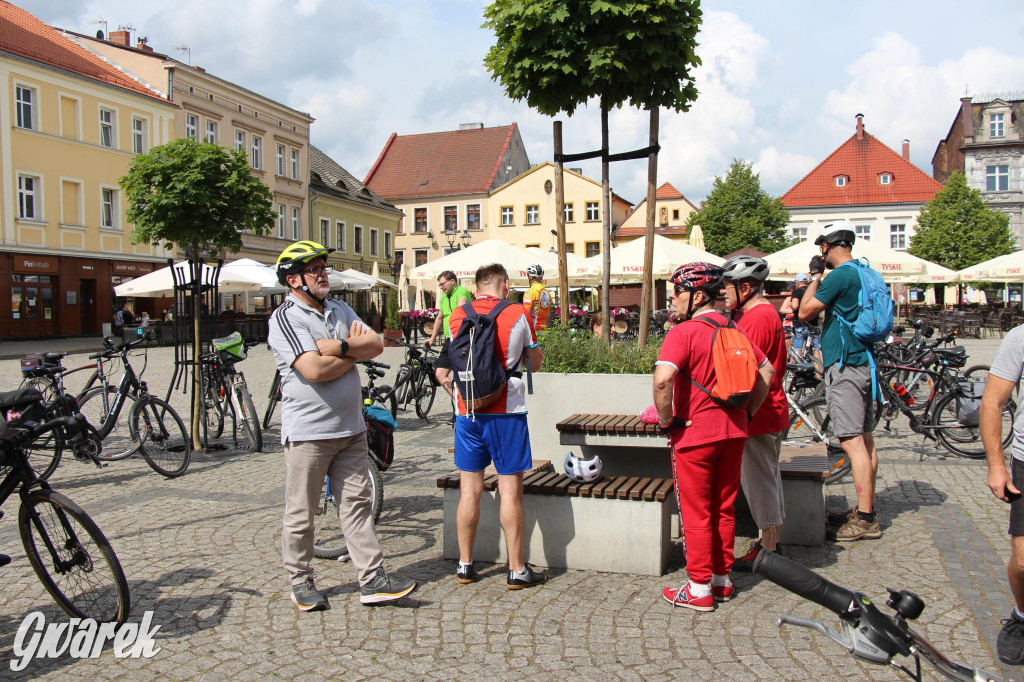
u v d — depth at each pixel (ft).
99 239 110.11
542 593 14.66
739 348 13.34
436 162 220.23
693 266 13.83
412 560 16.60
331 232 160.15
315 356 13.53
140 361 63.98
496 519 16.33
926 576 15.16
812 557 16.37
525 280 51.37
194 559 16.71
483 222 209.15
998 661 11.71
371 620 13.56
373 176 221.46
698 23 21.17
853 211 173.88
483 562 16.46
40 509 13.60
